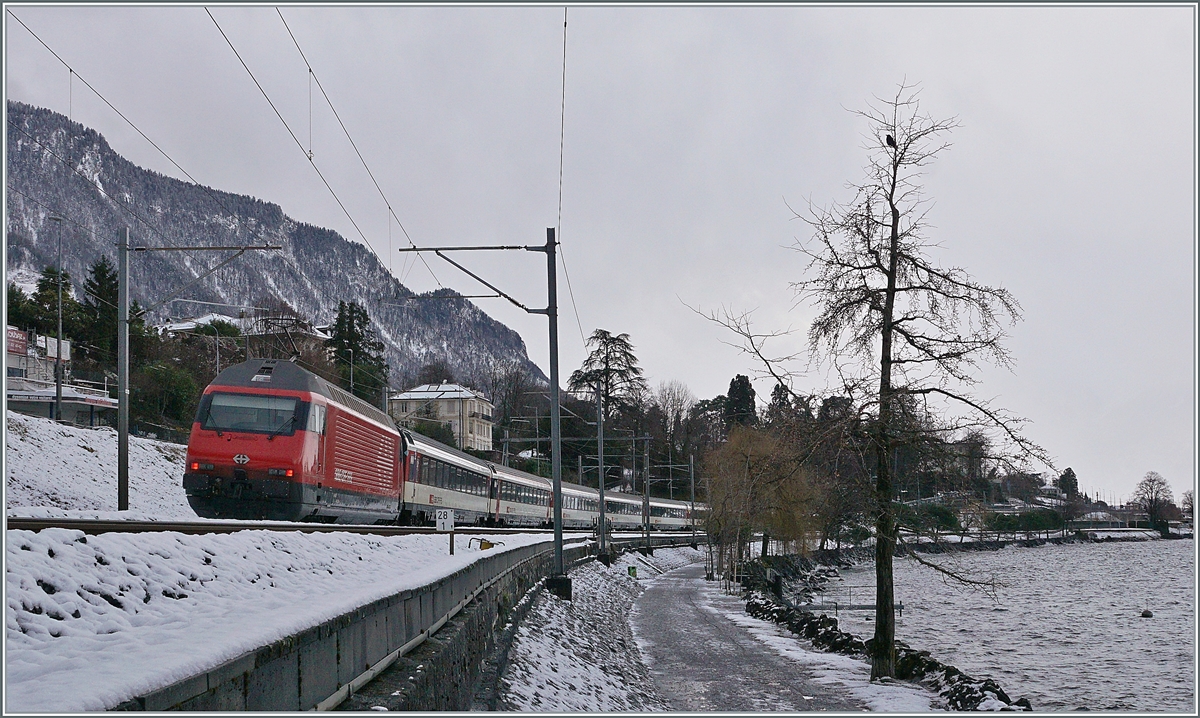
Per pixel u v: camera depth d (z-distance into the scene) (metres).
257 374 25.44
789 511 47.84
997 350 19.67
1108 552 107.88
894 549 21.80
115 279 84.44
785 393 21.03
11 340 56.53
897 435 20.19
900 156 20.70
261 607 9.69
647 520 71.69
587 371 98.56
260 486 24.16
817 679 23.78
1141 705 24.69
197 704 5.29
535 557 29.81
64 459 36.97
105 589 8.72
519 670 16.98
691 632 33.88
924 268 20.28
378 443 31.11
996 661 33.22
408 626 11.09
